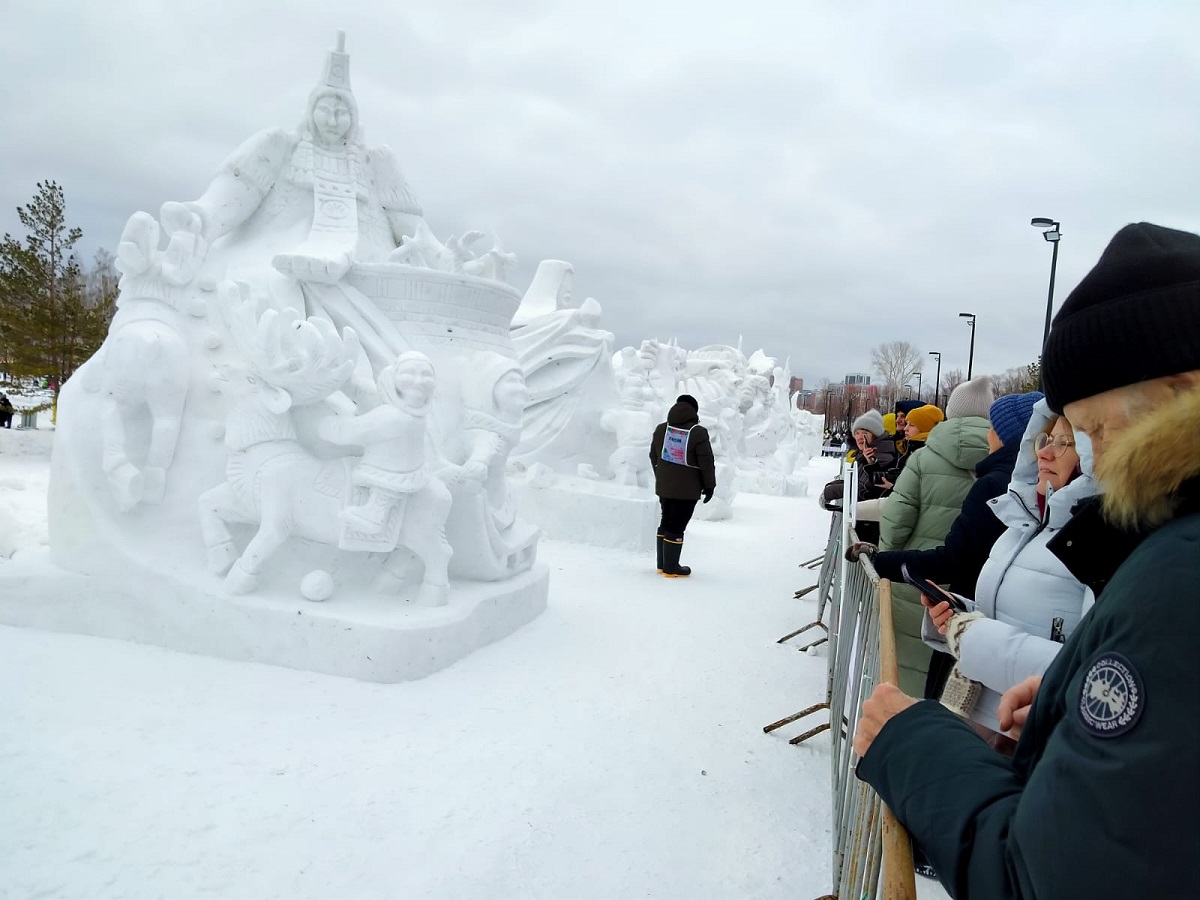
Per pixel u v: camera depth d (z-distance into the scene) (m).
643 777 3.29
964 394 4.21
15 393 23.36
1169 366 1.11
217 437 4.35
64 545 4.14
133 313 4.27
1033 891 0.94
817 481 22.38
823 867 2.79
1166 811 0.82
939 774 1.23
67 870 2.29
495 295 5.21
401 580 4.39
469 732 3.48
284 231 5.18
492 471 5.28
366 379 4.46
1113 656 0.91
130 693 3.45
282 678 3.78
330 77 5.18
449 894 2.39
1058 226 13.91
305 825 2.65
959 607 2.36
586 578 6.89
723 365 18.84
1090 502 1.30
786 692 4.45
